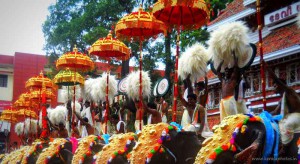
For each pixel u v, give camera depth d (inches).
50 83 673.6
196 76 370.3
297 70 564.7
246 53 307.3
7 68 1453.0
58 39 965.8
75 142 446.3
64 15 1042.1
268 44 635.5
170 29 376.5
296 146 250.1
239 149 238.2
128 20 388.8
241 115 249.9
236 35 302.7
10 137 1342.3
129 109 482.6
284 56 571.2
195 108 334.0
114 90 521.0
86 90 574.2
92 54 483.8
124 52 462.9
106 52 488.4
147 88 444.5
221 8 955.3
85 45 954.1
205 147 242.4
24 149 585.6
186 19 362.3
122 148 350.0
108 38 461.1
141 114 400.2
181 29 364.2
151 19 387.5
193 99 345.7
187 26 363.3
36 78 669.3
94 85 539.8
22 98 841.5
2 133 1369.3
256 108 605.6
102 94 517.0
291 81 572.1
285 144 255.3
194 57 366.0
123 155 347.3
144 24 384.5
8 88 1455.5
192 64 366.0
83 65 533.0
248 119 245.4
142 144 290.5
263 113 261.0
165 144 290.8
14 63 1412.4
